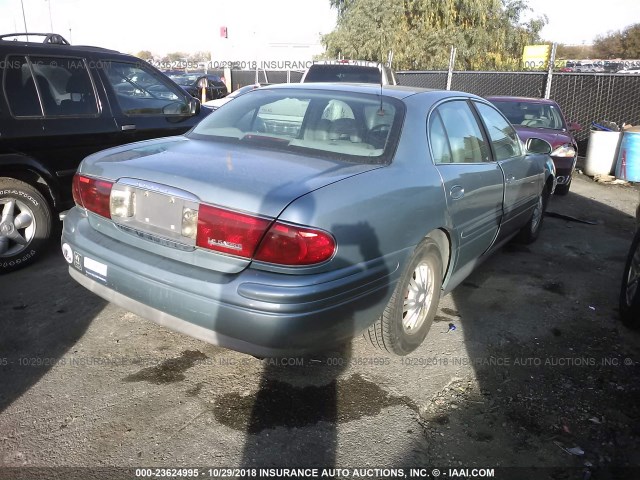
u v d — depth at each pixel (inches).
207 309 100.5
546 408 118.2
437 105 145.4
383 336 124.8
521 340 148.7
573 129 381.1
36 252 182.7
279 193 99.3
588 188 392.2
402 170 120.8
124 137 205.9
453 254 142.9
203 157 120.0
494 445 106.0
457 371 131.0
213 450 100.7
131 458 98.0
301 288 96.5
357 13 955.3
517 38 981.2
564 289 188.4
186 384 120.6
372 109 134.8
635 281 155.6
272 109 143.2
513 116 374.3
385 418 112.3
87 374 122.7
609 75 481.4
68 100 191.5
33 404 111.3
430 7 925.2
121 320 148.2
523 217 206.5
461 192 138.8
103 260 115.5
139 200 111.8
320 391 120.3
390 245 112.3
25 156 176.9
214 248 101.4
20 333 139.3
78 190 126.7
